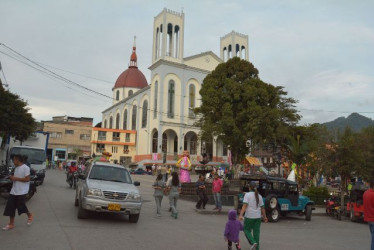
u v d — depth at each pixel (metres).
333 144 17.73
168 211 13.84
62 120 84.19
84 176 11.03
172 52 56.00
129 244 7.24
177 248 7.28
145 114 60.28
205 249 7.42
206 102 33.06
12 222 7.93
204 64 59.03
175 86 55.47
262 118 30.53
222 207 16.23
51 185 21.30
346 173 17.09
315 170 19.28
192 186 18.97
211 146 58.06
